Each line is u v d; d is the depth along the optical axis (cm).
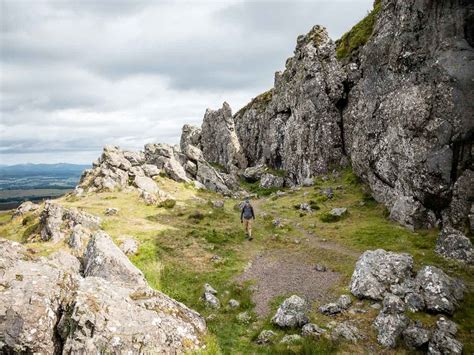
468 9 3078
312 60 6119
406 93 3509
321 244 2962
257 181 7750
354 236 3031
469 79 2944
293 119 6669
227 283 2264
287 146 6862
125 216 3853
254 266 2572
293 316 1712
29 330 1269
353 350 1489
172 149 6850
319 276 2320
